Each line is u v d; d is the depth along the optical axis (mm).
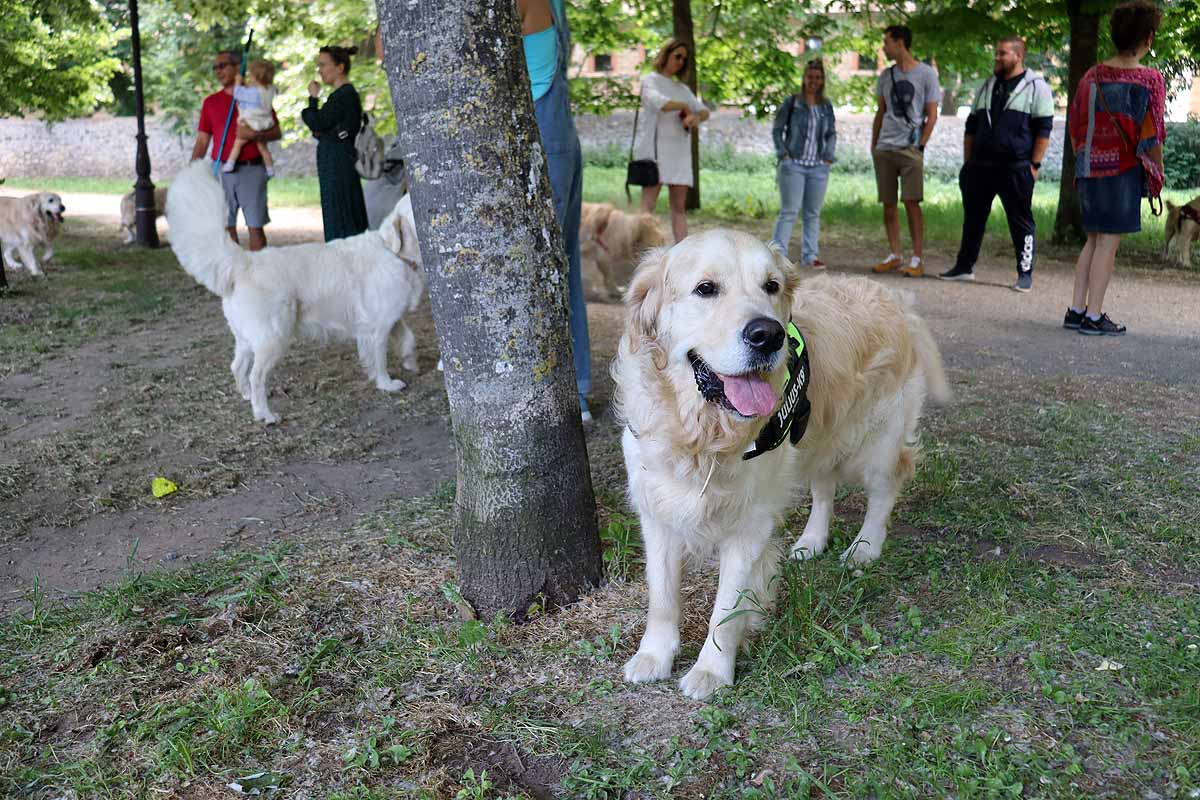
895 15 16672
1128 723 2492
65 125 29078
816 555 3676
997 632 2949
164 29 26000
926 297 8836
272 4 17406
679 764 2426
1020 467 4414
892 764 2373
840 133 26734
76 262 11531
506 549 3172
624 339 2885
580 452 3287
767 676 2775
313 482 4590
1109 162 6898
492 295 2984
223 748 2516
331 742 2553
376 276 5895
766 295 2600
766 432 2674
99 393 5938
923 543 3689
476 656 2951
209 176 5398
